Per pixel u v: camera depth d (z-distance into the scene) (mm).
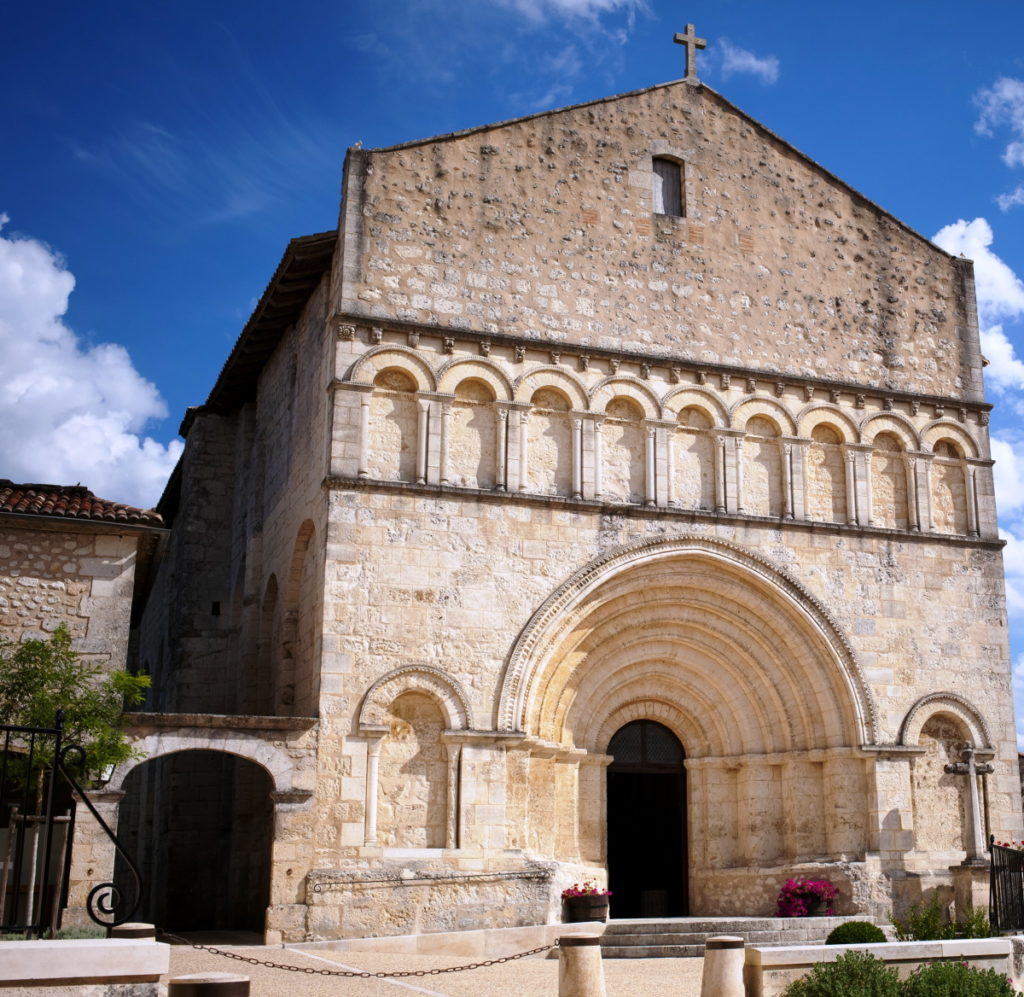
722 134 29281
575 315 26594
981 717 27625
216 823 30031
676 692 27500
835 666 26719
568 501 25312
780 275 28812
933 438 29234
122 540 23266
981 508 29203
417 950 21609
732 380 27562
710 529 26531
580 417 25984
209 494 34125
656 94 28891
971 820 25141
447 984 17828
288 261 26531
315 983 17094
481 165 26719
